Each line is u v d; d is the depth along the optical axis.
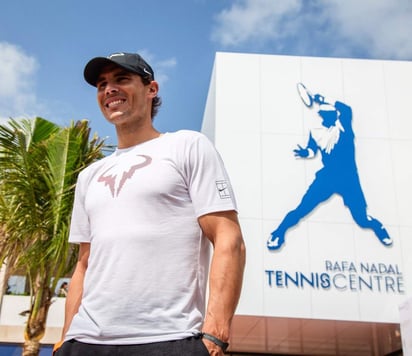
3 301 19.05
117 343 1.59
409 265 13.88
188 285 1.70
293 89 15.54
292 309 13.42
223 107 15.25
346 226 14.12
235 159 14.72
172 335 1.58
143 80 2.18
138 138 2.11
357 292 13.59
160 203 1.78
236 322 14.24
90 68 2.17
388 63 15.89
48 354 18.33
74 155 9.61
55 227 9.19
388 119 15.30
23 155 9.30
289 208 14.27
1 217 9.33
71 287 2.14
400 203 14.45
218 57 15.80
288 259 13.81
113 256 1.73
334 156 14.73
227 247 1.72
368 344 16.45
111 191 1.86
